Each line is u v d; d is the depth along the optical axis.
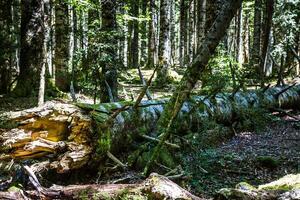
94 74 10.86
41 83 10.48
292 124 11.71
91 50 10.58
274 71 20.16
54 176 6.27
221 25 6.52
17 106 12.45
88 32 10.74
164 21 18.56
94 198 4.59
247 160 7.86
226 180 6.91
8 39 13.90
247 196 4.06
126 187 4.70
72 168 6.26
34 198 4.68
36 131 6.37
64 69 15.72
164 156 7.15
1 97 13.98
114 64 10.68
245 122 10.98
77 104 6.62
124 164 6.81
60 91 14.84
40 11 14.68
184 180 6.34
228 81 11.87
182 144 8.05
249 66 18.28
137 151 6.96
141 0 27.19
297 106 14.16
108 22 10.69
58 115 6.39
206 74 11.84
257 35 21.98
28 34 15.09
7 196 4.50
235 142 9.66
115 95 10.65
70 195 4.77
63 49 15.88
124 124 7.16
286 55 20.23
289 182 5.16
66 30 16.05
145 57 41.56
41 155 6.35
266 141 9.77
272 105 12.62
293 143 9.54
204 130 8.91
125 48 33.12
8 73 15.59
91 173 6.62
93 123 6.48
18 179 5.30
